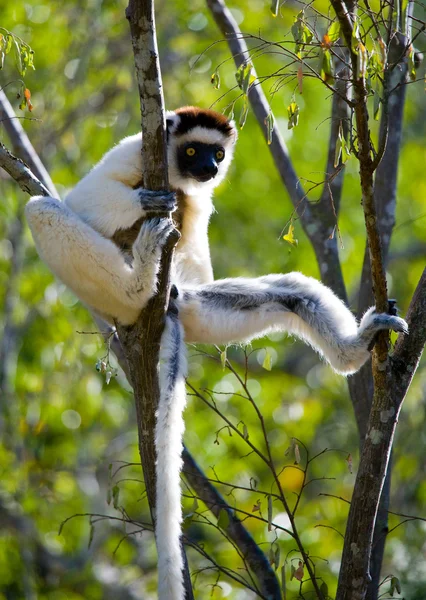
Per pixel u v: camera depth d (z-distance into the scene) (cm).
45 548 1421
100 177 819
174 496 654
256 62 1627
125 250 841
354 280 1767
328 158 1029
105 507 1463
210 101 1622
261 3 1642
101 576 1403
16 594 1356
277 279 878
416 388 1417
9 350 1403
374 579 811
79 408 1444
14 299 1415
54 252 758
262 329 874
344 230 1692
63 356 1398
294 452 774
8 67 1467
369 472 693
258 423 1500
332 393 1652
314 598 962
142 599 1362
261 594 791
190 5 1653
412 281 1755
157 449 691
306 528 1242
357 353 798
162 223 732
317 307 844
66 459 1476
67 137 1552
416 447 1375
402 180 1820
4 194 1430
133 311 751
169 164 951
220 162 983
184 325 874
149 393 751
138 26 671
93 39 1590
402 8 661
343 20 594
